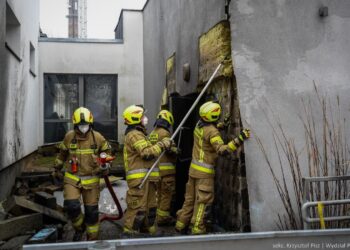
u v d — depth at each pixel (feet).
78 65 39.47
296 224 12.50
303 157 13.04
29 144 29.76
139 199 14.25
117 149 36.81
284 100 13.21
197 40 17.79
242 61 13.15
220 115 14.82
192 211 14.56
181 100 19.53
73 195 13.48
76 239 13.96
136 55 40.19
